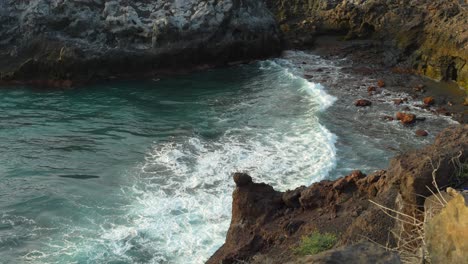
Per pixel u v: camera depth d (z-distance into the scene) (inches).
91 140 941.8
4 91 1231.5
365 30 1550.2
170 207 711.1
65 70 1289.4
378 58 1402.6
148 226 669.3
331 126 963.3
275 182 761.6
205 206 710.5
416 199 357.7
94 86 1277.1
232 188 753.0
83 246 636.1
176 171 809.5
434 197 337.4
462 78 1173.7
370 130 946.7
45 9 1344.7
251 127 973.8
